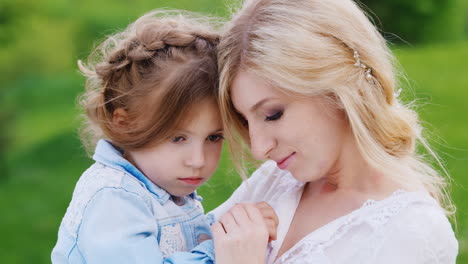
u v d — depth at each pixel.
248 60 1.70
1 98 8.58
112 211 1.78
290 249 1.77
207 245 1.80
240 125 1.88
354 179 1.85
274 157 1.77
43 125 8.61
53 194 7.10
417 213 1.69
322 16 1.73
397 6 14.07
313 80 1.68
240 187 2.24
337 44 1.73
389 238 1.67
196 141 1.85
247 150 2.01
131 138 1.86
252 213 1.82
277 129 1.73
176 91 1.80
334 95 1.74
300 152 1.75
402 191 1.75
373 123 1.78
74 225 1.81
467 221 5.13
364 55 1.77
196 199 2.11
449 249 1.70
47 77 9.41
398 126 1.83
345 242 1.72
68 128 8.40
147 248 1.74
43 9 9.26
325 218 1.83
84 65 2.21
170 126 1.82
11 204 6.93
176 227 1.89
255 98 1.71
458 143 6.55
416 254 1.65
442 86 8.55
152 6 9.47
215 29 2.06
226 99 1.80
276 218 1.87
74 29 9.46
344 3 1.80
